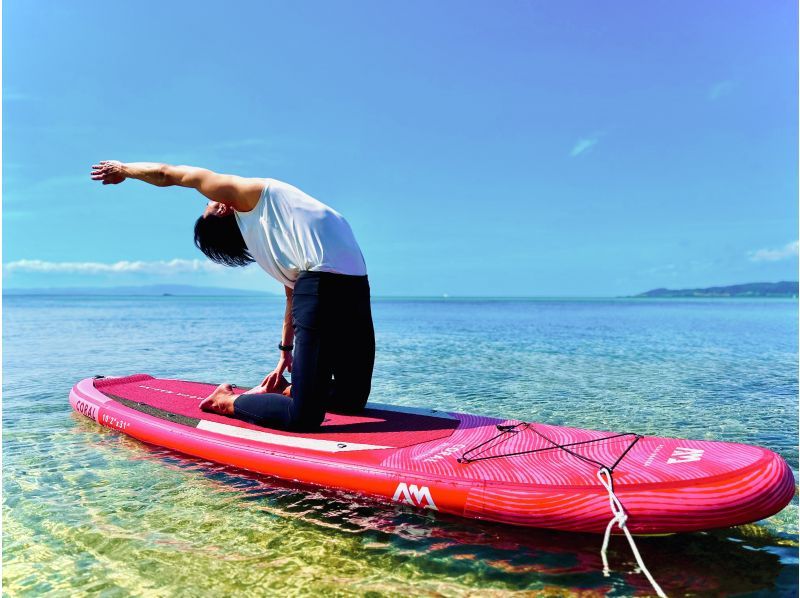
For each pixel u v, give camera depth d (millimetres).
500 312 45719
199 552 2572
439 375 8281
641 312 46906
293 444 3545
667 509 2494
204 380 7688
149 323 23875
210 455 3744
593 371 8844
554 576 2363
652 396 6645
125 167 3721
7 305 60094
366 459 3238
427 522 2912
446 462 3127
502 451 3248
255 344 13312
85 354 10883
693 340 15672
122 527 2844
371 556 2543
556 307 66312
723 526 2465
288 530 2818
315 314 3527
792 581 2312
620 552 2586
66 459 3922
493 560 2506
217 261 4156
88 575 2348
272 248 3643
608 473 2730
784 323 27188
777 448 4434
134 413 4422
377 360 10250
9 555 2531
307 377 3553
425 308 58781
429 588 2258
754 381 7875
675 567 2439
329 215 3578
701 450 2936
